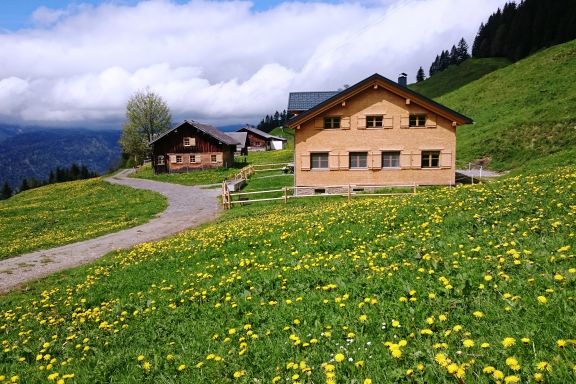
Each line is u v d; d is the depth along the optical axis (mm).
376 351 6008
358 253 12102
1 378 7828
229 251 15664
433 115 35406
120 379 6977
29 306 13422
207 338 8031
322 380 5547
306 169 37125
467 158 49531
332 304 8352
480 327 5930
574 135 43531
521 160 44594
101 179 84125
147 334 9023
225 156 78750
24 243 27422
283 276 10977
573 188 14438
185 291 11398
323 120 36594
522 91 64250
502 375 4285
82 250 23641
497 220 12523
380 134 36031
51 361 8219
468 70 146000
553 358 4637
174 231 26797
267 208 29422
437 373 4961
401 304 7477
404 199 20797
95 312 11164
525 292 6762
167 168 78188
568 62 65438
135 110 119875
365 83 35250
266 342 7160
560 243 8859
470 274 8070
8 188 186375
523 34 146500
